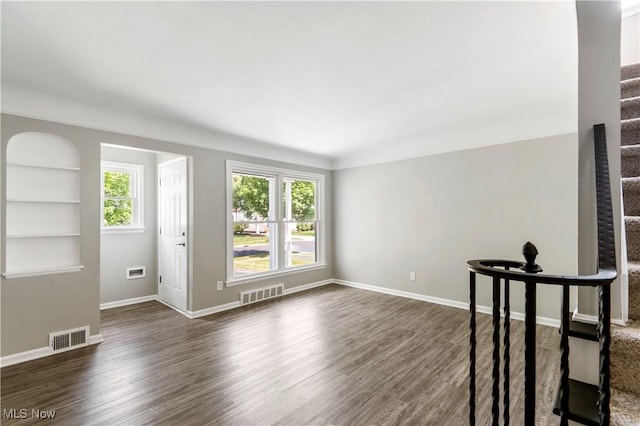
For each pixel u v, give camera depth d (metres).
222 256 4.09
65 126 2.86
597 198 1.22
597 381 1.23
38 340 2.69
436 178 4.32
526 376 0.98
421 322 3.56
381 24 1.73
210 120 3.45
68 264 2.92
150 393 2.13
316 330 3.32
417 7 1.59
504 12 1.63
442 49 2.01
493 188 3.81
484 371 2.42
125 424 1.81
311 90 2.64
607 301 0.91
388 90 2.65
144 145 3.37
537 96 2.82
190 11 1.61
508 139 3.68
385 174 4.91
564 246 3.34
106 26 1.73
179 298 4.02
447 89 2.65
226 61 2.14
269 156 4.67
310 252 5.50
